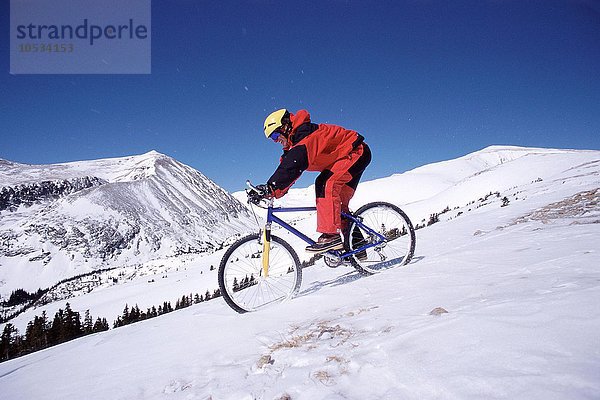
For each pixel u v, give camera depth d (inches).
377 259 201.5
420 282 150.0
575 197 406.9
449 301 113.7
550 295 91.4
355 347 92.6
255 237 174.9
